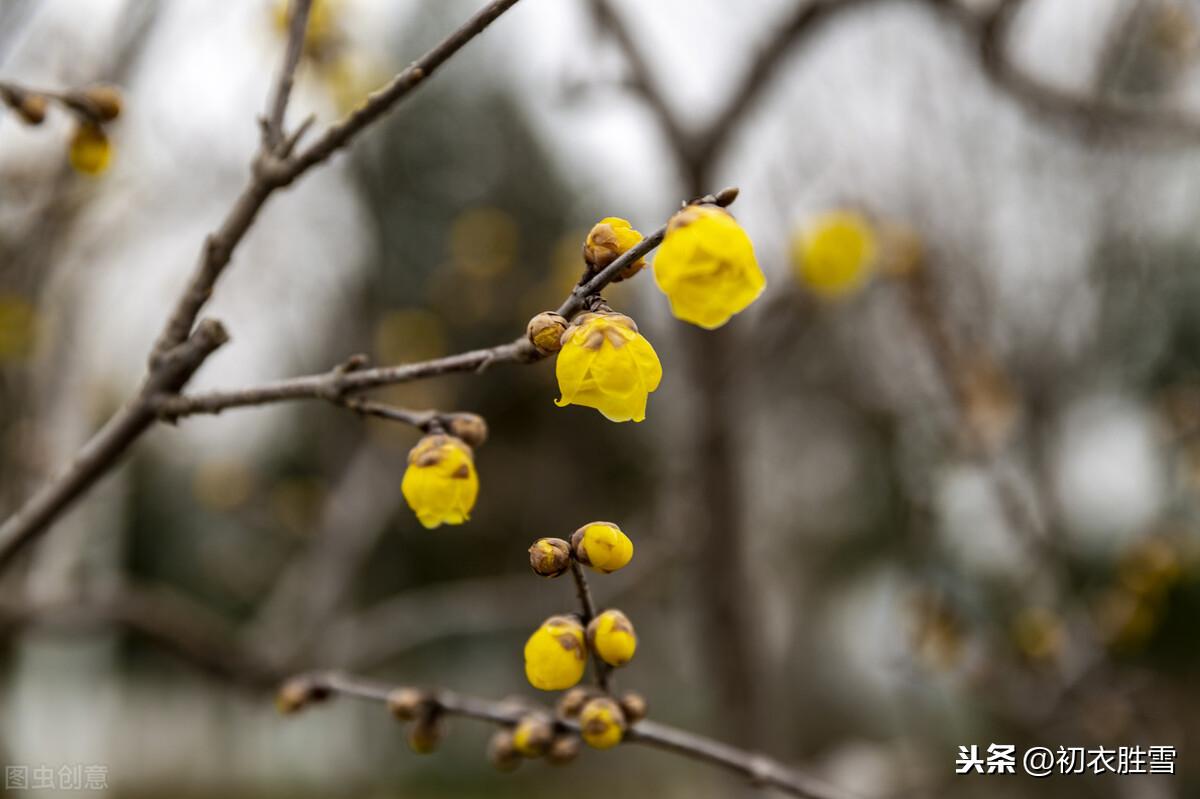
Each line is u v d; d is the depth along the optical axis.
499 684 16.83
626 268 1.34
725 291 1.18
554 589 4.84
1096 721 3.48
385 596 15.61
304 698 2.20
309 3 1.71
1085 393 5.58
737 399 4.16
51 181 3.64
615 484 11.28
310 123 1.65
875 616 9.59
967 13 3.45
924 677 3.78
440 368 1.49
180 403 1.69
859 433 8.92
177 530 11.06
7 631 3.74
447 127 13.72
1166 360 6.08
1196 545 4.11
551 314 1.35
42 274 3.94
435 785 15.17
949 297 4.21
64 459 4.10
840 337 5.29
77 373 4.24
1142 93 4.58
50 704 5.54
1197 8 4.21
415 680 16.31
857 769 4.25
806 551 10.55
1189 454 4.34
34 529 1.83
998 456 3.80
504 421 11.18
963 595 4.24
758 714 4.23
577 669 1.44
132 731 14.62
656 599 5.45
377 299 6.21
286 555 7.25
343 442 5.70
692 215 1.20
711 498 4.17
